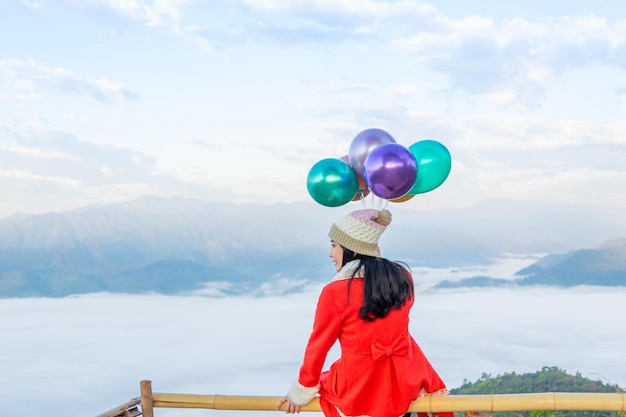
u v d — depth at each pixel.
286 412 2.86
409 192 3.33
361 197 3.40
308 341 2.83
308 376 2.78
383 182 3.00
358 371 2.74
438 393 2.94
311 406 2.87
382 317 2.71
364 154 3.25
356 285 2.74
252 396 2.92
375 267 2.75
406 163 3.00
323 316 2.77
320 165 3.25
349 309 2.73
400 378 2.74
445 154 3.29
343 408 2.77
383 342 2.73
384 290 2.70
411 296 2.81
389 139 3.31
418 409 2.85
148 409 2.97
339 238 2.85
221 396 2.94
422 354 2.94
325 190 3.21
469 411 2.82
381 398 2.73
